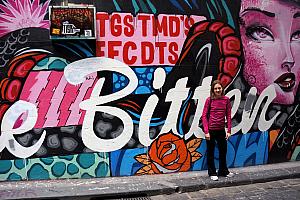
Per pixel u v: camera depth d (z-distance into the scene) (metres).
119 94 6.46
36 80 6.26
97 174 6.46
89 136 6.41
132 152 6.55
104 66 6.39
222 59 6.86
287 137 7.35
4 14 6.17
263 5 7.03
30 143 6.30
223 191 5.95
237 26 6.91
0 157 6.26
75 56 6.32
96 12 6.33
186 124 6.75
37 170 6.33
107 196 5.70
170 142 6.69
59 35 6.09
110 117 6.45
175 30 6.62
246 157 7.10
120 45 6.43
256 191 5.90
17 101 6.24
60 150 6.35
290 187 6.08
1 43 6.18
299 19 7.27
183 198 5.66
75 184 6.12
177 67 6.66
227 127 6.44
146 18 6.51
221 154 6.45
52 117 6.31
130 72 6.47
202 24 6.75
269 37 7.10
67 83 6.32
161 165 6.67
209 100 6.41
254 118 7.10
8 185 6.10
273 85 7.19
